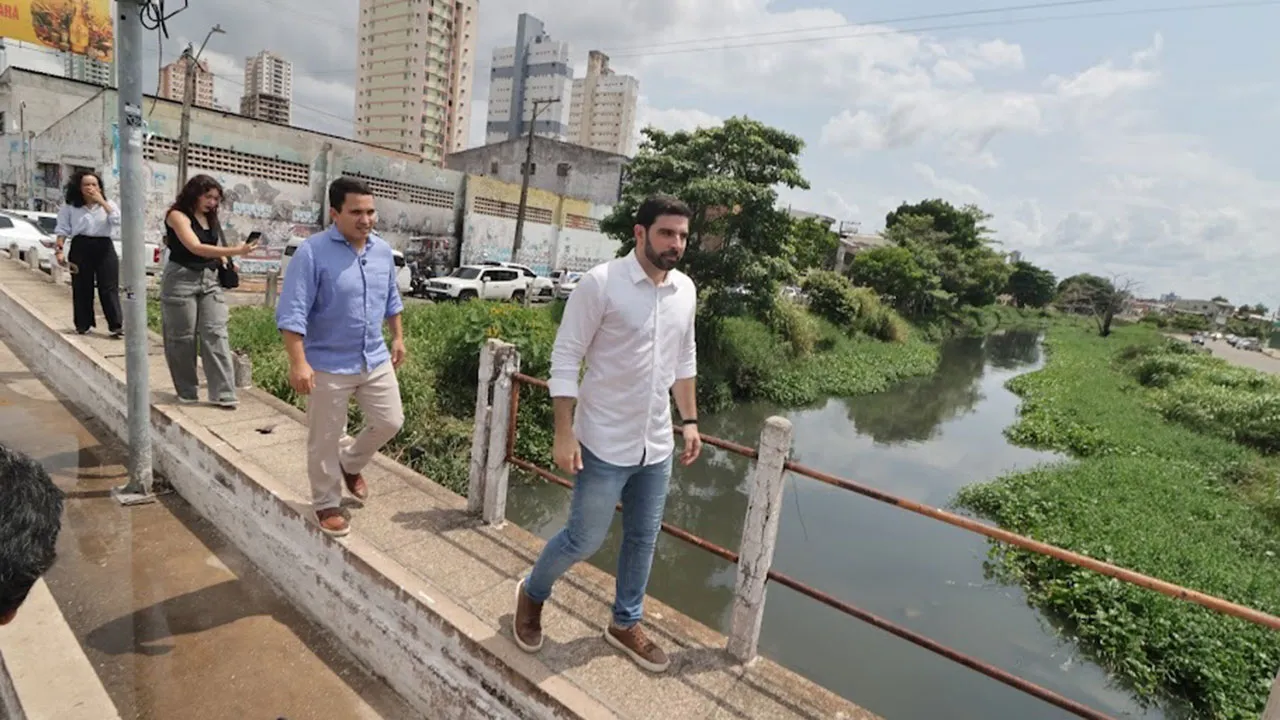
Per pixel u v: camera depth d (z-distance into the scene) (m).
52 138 18.77
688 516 8.74
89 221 5.79
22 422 4.99
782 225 16.30
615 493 2.16
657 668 2.32
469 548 3.05
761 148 15.52
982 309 55.25
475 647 2.35
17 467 1.17
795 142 16.11
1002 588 7.19
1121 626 6.08
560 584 2.84
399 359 3.37
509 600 2.66
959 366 28.20
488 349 3.20
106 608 3.00
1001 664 5.83
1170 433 15.04
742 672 2.39
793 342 19.44
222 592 3.22
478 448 3.32
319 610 3.04
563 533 2.22
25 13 13.61
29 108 22.08
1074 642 6.25
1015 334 50.31
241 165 17.39
